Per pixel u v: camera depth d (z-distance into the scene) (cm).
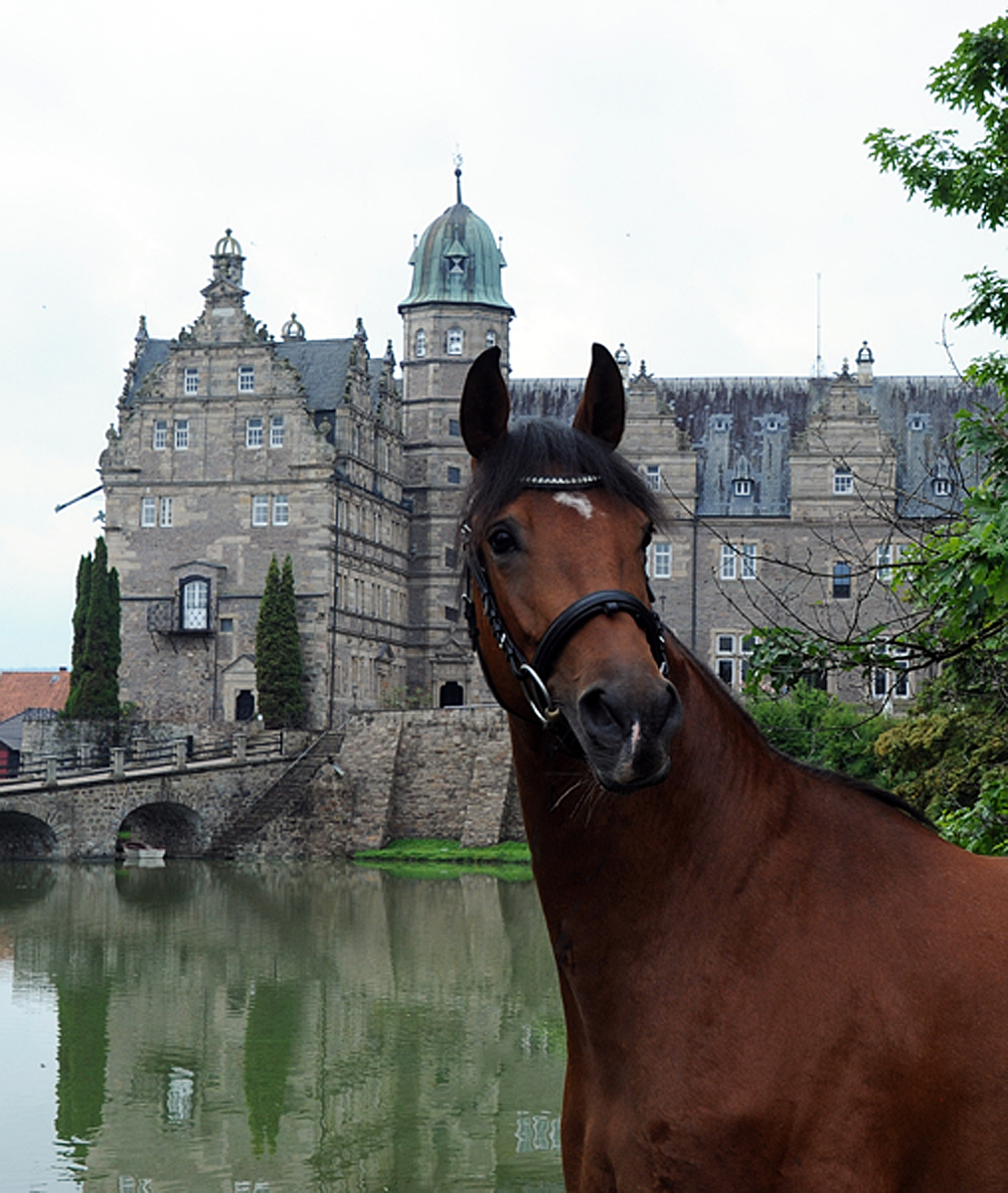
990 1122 357
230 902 4362
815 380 9050
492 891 4816
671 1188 366
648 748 319
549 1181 1588
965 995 368
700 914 381
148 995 2705
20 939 3444
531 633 361
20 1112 1858
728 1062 364
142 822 6656
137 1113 1862
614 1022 385
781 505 8462
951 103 1073
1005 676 971
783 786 408
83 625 7281
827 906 382
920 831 411
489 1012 2548
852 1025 363
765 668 905
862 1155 356
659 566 8500
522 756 396
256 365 8212
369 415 8694
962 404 8631
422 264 9488
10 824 6009
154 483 8281
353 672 8338
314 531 8062
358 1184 1573
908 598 1028
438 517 9294
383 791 6781
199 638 8144
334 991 2756
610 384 399
